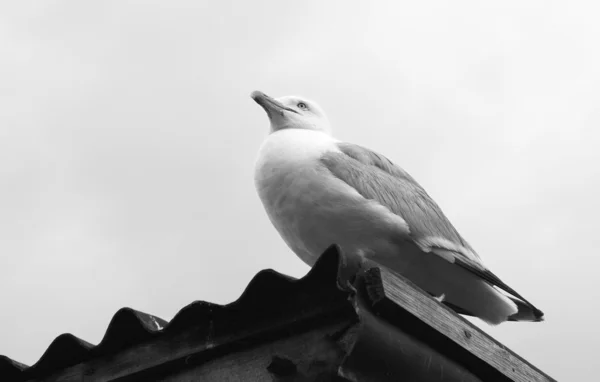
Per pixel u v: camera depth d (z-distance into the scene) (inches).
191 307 178.2
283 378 168.7
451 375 186.4
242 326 176.4
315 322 168.7
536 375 207.5
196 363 182.7
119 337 188.7
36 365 196.2
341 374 162.2
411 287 175.9
